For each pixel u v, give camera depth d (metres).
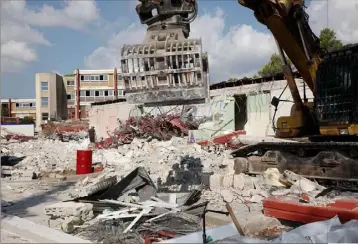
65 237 5.88
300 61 11.82
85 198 9.06
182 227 7.52
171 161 17.27
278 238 5.97
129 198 9.31
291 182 10.54
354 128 10.27
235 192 10.02
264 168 12.34
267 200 8.38
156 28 10.23
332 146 10.74
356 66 10.24
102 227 7.54
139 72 9.95
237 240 5.73
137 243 6.87
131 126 26.64
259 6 11.13
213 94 27.45
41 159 20.27
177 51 9.71
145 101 9.91
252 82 25.53
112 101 37.66
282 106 22.67
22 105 83.62
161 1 10.03
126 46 10.20
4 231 6.43
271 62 41.16
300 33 11.24
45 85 71.88
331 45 34.59
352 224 6.63
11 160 19.30
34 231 6.12
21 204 9.98
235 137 21.81
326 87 10.89
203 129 24.86
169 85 9.70
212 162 16.72
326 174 10.91
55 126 45.09
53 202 10.16
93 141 34.28
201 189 10.52
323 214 7.53
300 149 11.62
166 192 10.71
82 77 74.06
